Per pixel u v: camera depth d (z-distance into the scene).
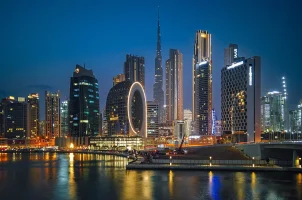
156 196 122.62
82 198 123.12
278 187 135.75
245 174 169.25
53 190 139.62
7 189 144.38
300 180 150.88
